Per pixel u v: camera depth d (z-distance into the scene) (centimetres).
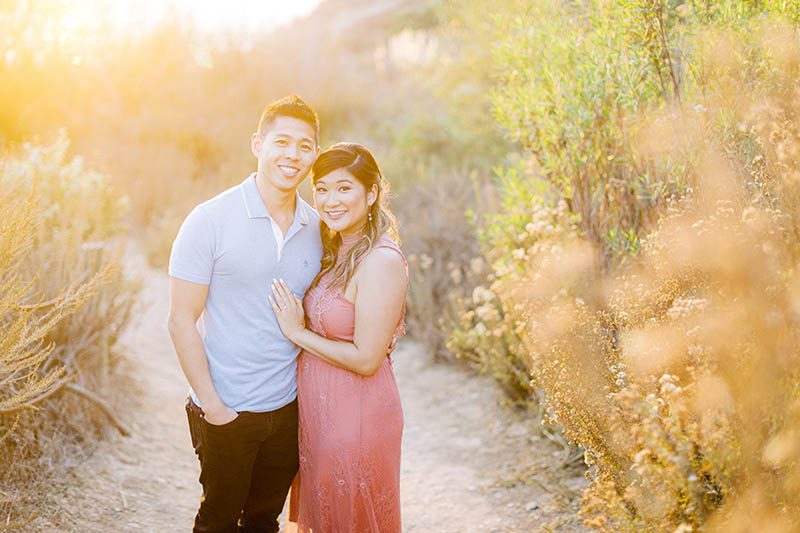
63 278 356
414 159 905
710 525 181
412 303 621
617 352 252
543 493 337
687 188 263
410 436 438
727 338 190
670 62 287
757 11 268
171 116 988
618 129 316
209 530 248
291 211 243
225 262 226
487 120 824
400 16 1395
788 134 209
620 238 315
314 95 1104
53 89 824
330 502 239
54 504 287
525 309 333
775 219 203
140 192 823
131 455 357
